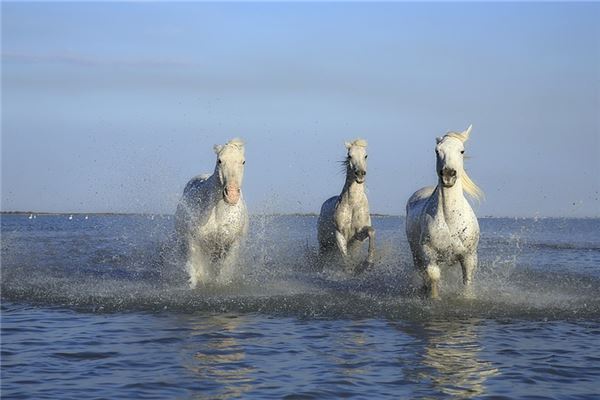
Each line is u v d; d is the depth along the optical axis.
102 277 17.06
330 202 18.58
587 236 46.03
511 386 7.78
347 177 17.48
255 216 18.73
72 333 10.54
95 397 7.35
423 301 13.04
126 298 13.54
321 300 13.23
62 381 7.95
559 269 19.61
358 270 16.95
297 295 13.73
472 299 13.01
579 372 8.37
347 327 11.02
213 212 13.91
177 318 11.77
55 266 19.67
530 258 24.20
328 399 7.29
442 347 9.62
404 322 11.45
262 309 12.51
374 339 10.13
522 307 12.64
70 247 27.52
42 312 12.43
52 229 53.28
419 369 8.47
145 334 10.45
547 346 9.73
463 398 7.35
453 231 12.52
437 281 12.97
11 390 7.60
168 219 18.66
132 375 8.21
